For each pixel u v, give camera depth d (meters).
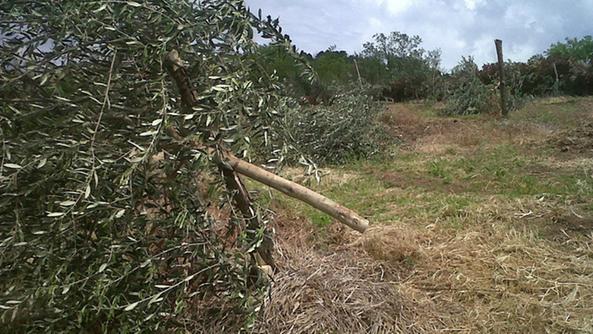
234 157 2.74
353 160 8.47
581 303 3.29
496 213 4.96
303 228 4.52
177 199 2.59
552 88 20.56
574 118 12.60
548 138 9.51
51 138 2.37
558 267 3.76
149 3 2.51
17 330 2.55
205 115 2.44
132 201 2.38
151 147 2.27
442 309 3.29
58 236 2.31
